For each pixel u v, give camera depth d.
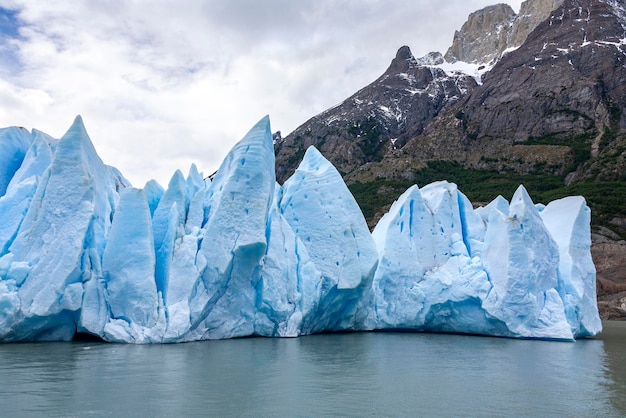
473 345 31.27
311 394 17.39
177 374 19.69
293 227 36.88
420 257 40.25
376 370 22.00
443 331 39.28
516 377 21.41
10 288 26.78
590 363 25.34
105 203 31.72
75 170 29.14
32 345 26.67
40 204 28.91
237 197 31.34
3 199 30.11
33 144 33.25
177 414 14.66
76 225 28.08
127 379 18.66
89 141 31.17
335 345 29.56
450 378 20.80
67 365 21.06
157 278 30.23
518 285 35.22
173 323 27.77
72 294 27.31
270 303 31.86
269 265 32.50
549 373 22.44
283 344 29.11
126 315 28.22
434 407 16.33
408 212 40.97
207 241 30.11
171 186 32.69
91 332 27.72
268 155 33.38
